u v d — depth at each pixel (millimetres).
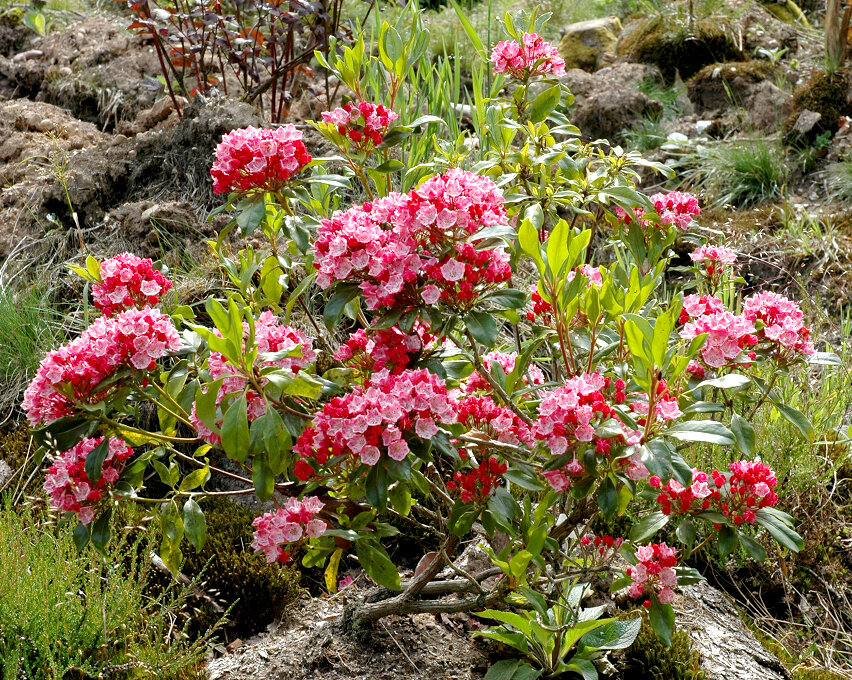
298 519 1679
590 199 1940
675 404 1626
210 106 2582
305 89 2957
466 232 1658
